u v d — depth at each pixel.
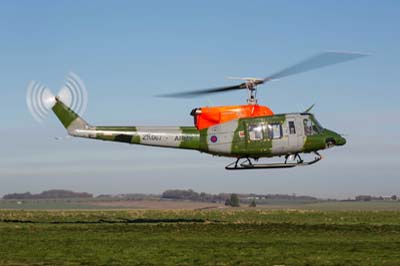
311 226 31.78
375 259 19.66
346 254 20.84
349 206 135.75
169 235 27.28
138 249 22.12
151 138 32.25
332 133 33.31
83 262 19.08
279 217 43.91
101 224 33.84
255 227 31.17
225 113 32.47
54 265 18.53
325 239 25.72
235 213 52.62
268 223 34.22
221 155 32.75
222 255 20.58
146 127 32.41
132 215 47.34
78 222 36.41
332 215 47.34
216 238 26.06
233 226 31.73
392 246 23.12
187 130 32.50
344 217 43.38
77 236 26.69
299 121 32.75
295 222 35.91
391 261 19.22
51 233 27.98
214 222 35.50
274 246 23.11
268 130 32.28
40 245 23.28
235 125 32.28
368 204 156.00
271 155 32.75
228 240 25.27
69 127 31.83
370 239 25.77
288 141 32.38
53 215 46.03
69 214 48.28
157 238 26.00
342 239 25.75
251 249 22.14
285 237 26.52
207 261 19.27
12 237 26.17
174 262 19.08
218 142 32.22
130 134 32.12
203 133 32.44
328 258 19.89
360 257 20.12
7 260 19.44
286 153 32.78
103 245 23.34
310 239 25.70
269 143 32.28
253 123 32.31
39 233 27.98
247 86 31.72
